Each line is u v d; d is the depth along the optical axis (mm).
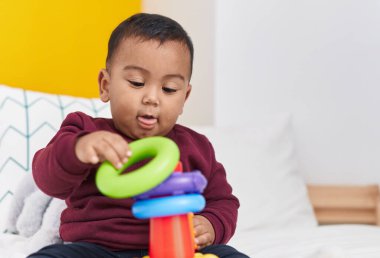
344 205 2529
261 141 2400
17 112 1953
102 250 1158
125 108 1188
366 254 1621
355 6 2641
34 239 1542
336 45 2631
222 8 2609
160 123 1207
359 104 2623
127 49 1202
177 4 2668
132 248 1198
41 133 1943
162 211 952
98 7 2531
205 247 1195
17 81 2303
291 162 2443
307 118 2619
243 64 2609
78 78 2469
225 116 2582
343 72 2625
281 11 2637
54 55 2402
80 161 1020
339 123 2621
